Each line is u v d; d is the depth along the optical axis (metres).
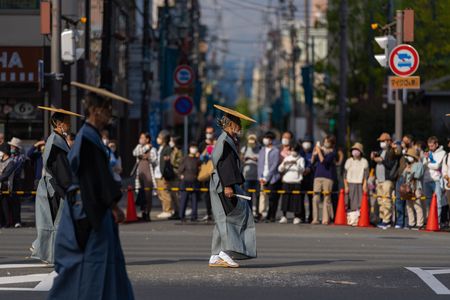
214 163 23.22
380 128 66.44
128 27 83.81
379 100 71.50
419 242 32.50
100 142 14.97
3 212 38.03
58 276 14.97
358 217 39.88
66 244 14.95
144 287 20.09
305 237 33.81
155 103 86.56
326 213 40.53
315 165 41.06
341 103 74.44
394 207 40.72
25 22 56.94
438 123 65.81
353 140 84.44
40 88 43.28
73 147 14.95
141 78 87.31
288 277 21.91
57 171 22.05
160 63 97.00
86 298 14.84
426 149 44.47
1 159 37.88
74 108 58.72
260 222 41.44
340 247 29.98
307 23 121.81
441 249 29.94
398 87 43.03
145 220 41.59
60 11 44.44
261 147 42.50
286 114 189.75
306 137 42.53
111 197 14.74
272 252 28.05
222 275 22.08
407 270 23.47
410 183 38.81
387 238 33.97
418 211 39.22
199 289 19.86
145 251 27.94
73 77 58.97
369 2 86.31
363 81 89.25
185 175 41.03
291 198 40.62
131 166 86.62
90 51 65.19
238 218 23.34
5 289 19.61
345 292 19.73
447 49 76.06
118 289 15.19
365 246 30.53
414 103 67.12
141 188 41.56
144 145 42.09
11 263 24.38
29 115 57.03
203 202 56.66
